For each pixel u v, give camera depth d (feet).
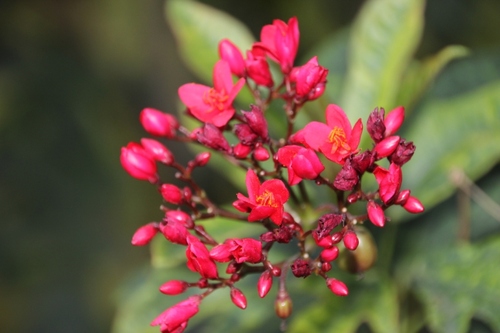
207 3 3.57
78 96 3.86
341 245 2.04
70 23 3.95
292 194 2.05
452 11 3.26
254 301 2.27
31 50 4.01
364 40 2.23
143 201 3.73
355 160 1.89
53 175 3.80
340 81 2.46
